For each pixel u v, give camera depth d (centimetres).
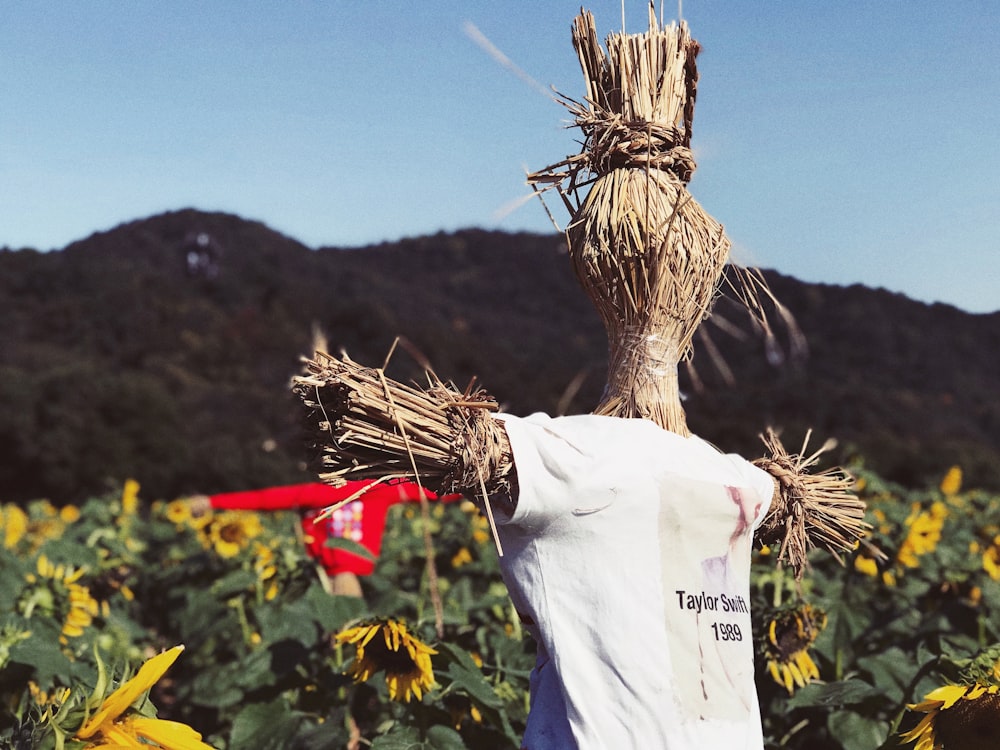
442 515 1023
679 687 181
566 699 181
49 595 393
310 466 184
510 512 186
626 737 178
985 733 213
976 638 498
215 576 739
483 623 509
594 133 216
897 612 503
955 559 541
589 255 208
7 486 3556
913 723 260
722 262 216
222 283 6134
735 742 187
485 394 189
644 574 184
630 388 207
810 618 357
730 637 193
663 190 211
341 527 514
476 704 319
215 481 3600
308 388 179
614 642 181
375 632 308
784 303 228
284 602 448
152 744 144
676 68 221
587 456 186
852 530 242
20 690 334
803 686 357
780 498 228
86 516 1154
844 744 348
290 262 8931
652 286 205
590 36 223
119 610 620
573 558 184
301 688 398
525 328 8019
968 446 2270
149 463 3588
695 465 198
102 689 142
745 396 3033
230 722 559
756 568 430
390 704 414
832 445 242
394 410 178
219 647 609
